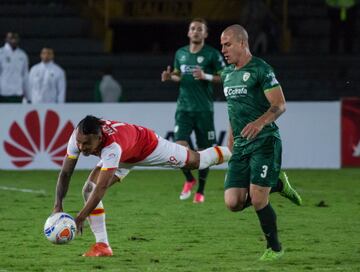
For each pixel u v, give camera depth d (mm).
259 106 18766
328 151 43250
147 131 19938
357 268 17891
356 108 43312
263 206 18672
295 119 42938
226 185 19109
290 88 56562
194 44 30859
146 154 19938
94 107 42031
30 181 37188
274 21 58906
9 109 41812
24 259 19188
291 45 60531
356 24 61406
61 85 44344
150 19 60406
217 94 51562
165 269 17750
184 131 31188
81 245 21219
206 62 30797
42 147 42031
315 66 57875
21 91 45062
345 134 43406
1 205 29312
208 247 20984
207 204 29797
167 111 42312
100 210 19547
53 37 59250
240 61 18859
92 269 17797
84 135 17797
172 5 60531
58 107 41969
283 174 20562
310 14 61500
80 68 57656
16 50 44750
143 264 18469
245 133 17953
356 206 29406
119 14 60531
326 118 43156
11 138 41875
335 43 61500
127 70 57688
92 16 60219
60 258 19312
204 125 31250
